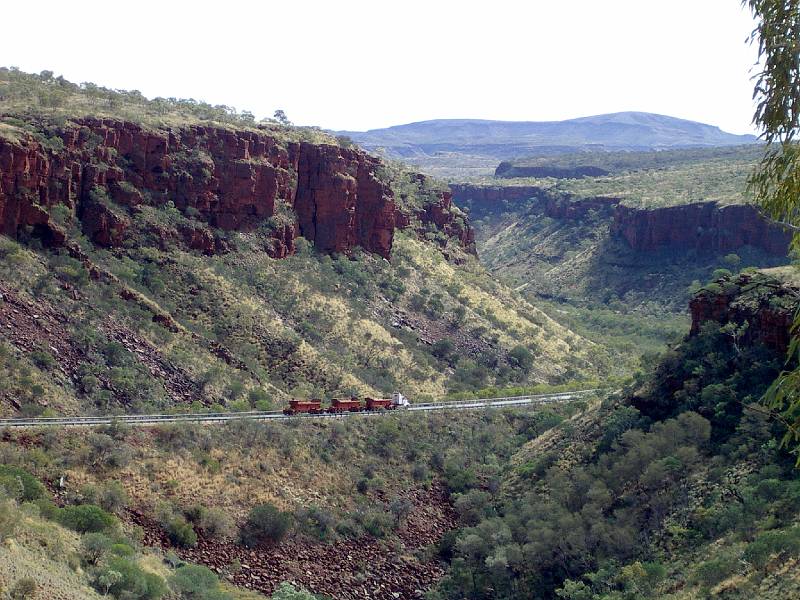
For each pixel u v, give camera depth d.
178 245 112.69
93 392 82.88
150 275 105.62
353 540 71.62
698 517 63.41
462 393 109.75
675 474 69.25
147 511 63.41
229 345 103.62
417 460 85.31
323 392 101.56
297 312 116.38
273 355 105.44
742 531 58.56
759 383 72.25
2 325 82.88
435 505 80.12
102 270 100.00
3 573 41.19
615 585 59.97
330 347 113.12
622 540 65.50
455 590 68.25
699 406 75.31
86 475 63.41
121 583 48.88
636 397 82.19
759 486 61.22
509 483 82.81
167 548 61.56
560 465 80.81
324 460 79.12
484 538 72.00
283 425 81.50
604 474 73.81
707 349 79.12
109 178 109.00
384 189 144.38
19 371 78.50
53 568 46.06
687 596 54.22
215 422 77.38
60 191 102.25
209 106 152.12
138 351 91.44
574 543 67.19
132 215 110.06
